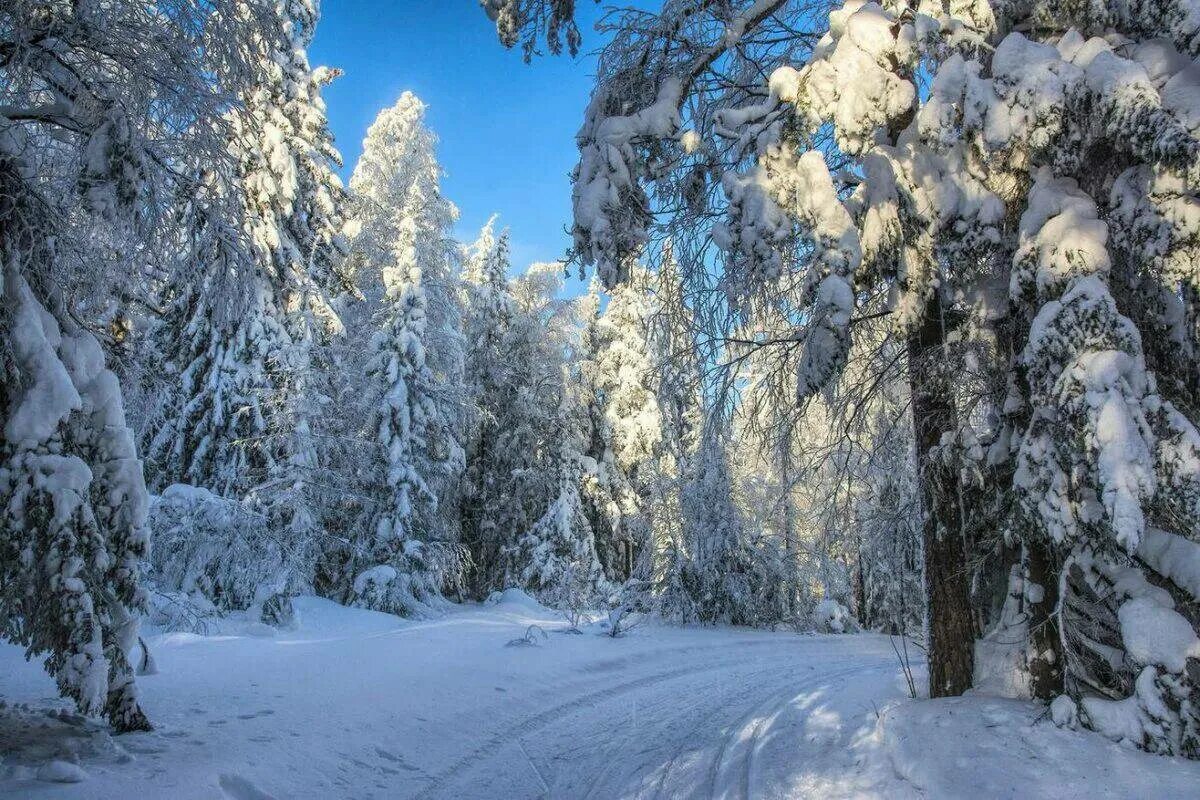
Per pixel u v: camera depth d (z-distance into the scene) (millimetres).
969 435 6590
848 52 6301
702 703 10078
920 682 8023
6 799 4633
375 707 8320
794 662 15023
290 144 19078
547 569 27531
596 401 31484
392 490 22266
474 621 16797
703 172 8633
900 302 6641
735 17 8188
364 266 28609
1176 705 4871
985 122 5520
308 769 6266
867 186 6598
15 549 5445
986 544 6477
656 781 6258
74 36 6594
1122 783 4523
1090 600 5629
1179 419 5004
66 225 6562
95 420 6320
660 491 21547
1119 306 5789
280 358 18000
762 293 8297
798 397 7004
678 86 8242
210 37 7500
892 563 16391
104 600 5945
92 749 5723
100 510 6188
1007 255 6523
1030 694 6062
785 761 6375
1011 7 6285
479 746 7773
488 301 32000
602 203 7738
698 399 9508
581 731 8547
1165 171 5191
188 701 7691
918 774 5113
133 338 9703
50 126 6953
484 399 31250
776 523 21250
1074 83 5215
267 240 16938
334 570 22109
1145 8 5516
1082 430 4969
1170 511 5078
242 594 16500
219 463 18062
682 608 21484
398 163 30906
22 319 5793
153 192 7004
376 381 23031
